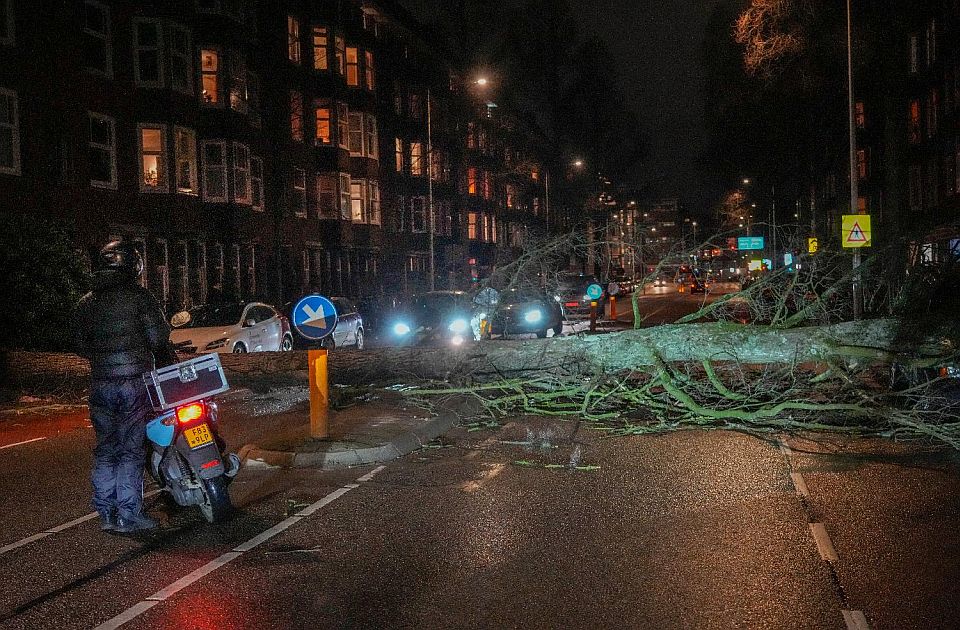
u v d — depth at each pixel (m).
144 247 27.97
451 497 7.93
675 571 5.77
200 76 30.78
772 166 54.66
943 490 7.78
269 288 36.41
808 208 61.38
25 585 5.73
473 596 5.38
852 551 6.12
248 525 7.12
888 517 6.95
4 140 22.75
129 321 6.91
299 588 5.58
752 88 46.31
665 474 8.69
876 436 10.35
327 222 41.94
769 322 12.94
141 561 6.22
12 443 11.46
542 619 5.00
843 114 44.78
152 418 7.09
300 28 40.03
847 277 12.28
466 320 19.92
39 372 15.32
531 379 12.40
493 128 69.06
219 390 7.03
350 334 25.44
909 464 8.91
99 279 6.97
